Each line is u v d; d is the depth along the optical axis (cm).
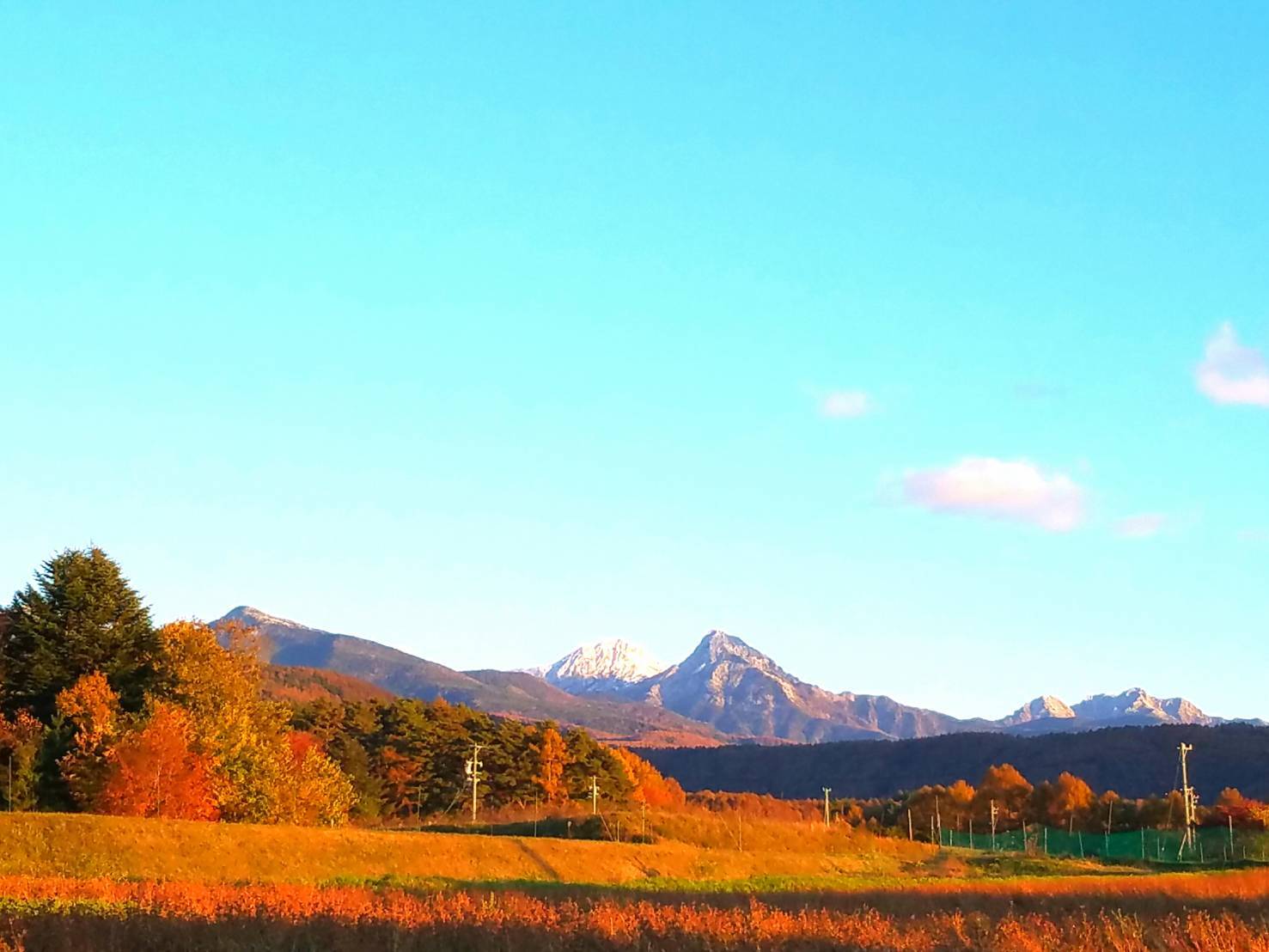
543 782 12494
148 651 8150
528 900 3703
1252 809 12300
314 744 9794
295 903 3116
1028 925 3119
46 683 7788
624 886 5797
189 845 5278
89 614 8056
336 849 5731
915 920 3469
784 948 2658
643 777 14488
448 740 12275
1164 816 12938
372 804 11075
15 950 2311
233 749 7294
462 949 2531
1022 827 13712
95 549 8325
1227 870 8725
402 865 5791
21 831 5059
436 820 11144
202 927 2625
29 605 8038
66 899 3183
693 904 3994
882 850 10169
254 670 8494
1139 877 7131
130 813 6600
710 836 9425
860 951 2630
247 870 5203
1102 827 13275
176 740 6812
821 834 10325
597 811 10894
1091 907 4209
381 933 2594
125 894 3375
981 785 14662
